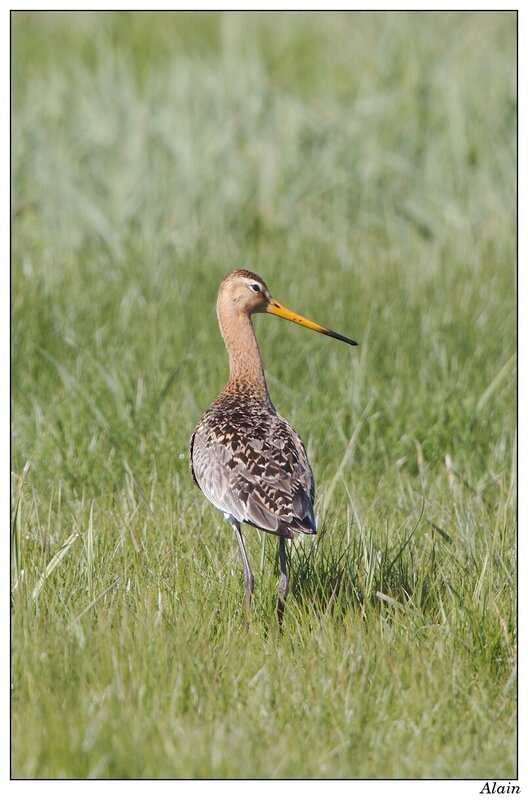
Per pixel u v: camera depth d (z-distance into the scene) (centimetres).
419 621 1052
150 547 1199
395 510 1289
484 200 2255
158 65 2775
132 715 893
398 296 1852
